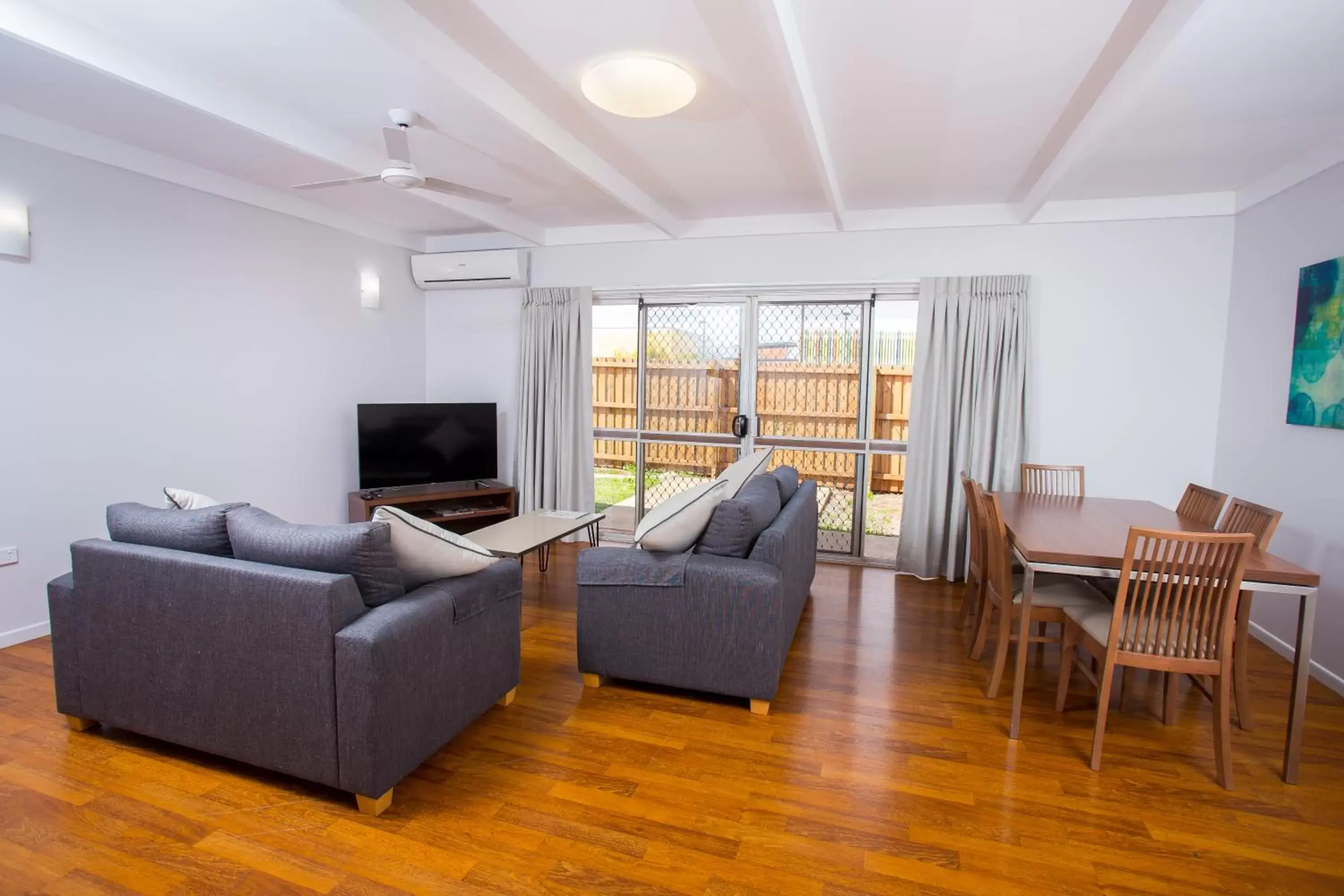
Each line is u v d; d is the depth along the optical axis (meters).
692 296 5.25
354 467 5.11
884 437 4.97
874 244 4.71
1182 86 2.59
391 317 5.46
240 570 2.06
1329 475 3.13
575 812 2.07
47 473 3.29
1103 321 4.30
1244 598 2.60
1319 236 3.25
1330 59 2.36
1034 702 2.87
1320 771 2.36
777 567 2.74
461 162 3.73
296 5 2.19
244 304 4.21
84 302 3.40
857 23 2.24
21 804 2.04
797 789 2.21
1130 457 4.31
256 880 1.76
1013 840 1.98
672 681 2.81
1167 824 2.06
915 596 4.28
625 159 3.65
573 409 5.42
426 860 1.85
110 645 2.29
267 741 2.08
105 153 3.43
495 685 2.57
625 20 2.23
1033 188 4.01
